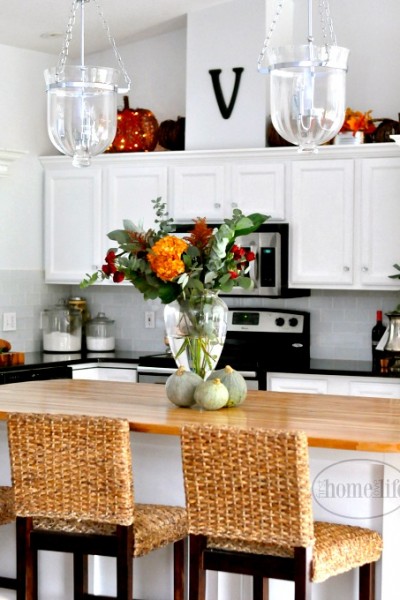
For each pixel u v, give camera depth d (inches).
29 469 132.3
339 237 231.8
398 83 240.8
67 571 157.5
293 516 118.2
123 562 129.5
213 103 247.8
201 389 149.1
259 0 240.4
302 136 140.6
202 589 126.0
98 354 262.2
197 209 244.5
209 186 243.1
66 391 173.8
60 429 129.8
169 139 255.3
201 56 248.8
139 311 272.2
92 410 150.0
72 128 150.0
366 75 244.4
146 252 153.3
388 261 227.8
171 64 266.8
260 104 241.9
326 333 249.3
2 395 167.9
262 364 231.8
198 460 122.3
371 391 220.1
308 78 136.8
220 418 142.1
